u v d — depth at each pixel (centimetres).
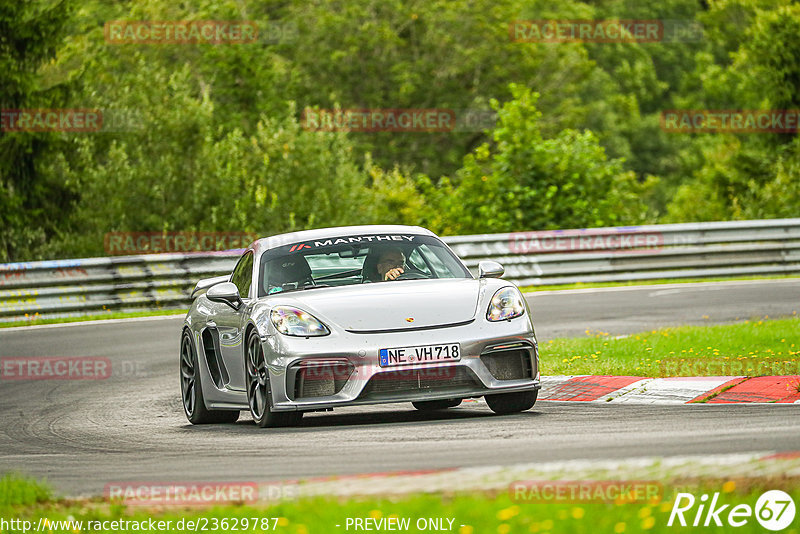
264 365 2886
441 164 19650
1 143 10662
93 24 17462
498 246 7819
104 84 11444
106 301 7162
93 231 10656
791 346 3922
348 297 2930
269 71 16800
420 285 3028
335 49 19688
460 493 1762
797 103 15062
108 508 1914
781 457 1895
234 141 11294
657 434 2400
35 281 6950
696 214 14662
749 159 14950
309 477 2117
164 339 5753
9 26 10838
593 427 2592
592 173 10425
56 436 3195
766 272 8231
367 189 12038
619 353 4016
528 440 2422
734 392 3047
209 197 10706
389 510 1667
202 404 3397
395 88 19838
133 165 10969
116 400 4003
